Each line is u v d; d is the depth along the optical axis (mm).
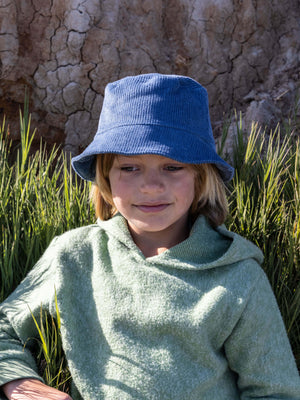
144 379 1451
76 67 2709
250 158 2361
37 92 2742
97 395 1489
